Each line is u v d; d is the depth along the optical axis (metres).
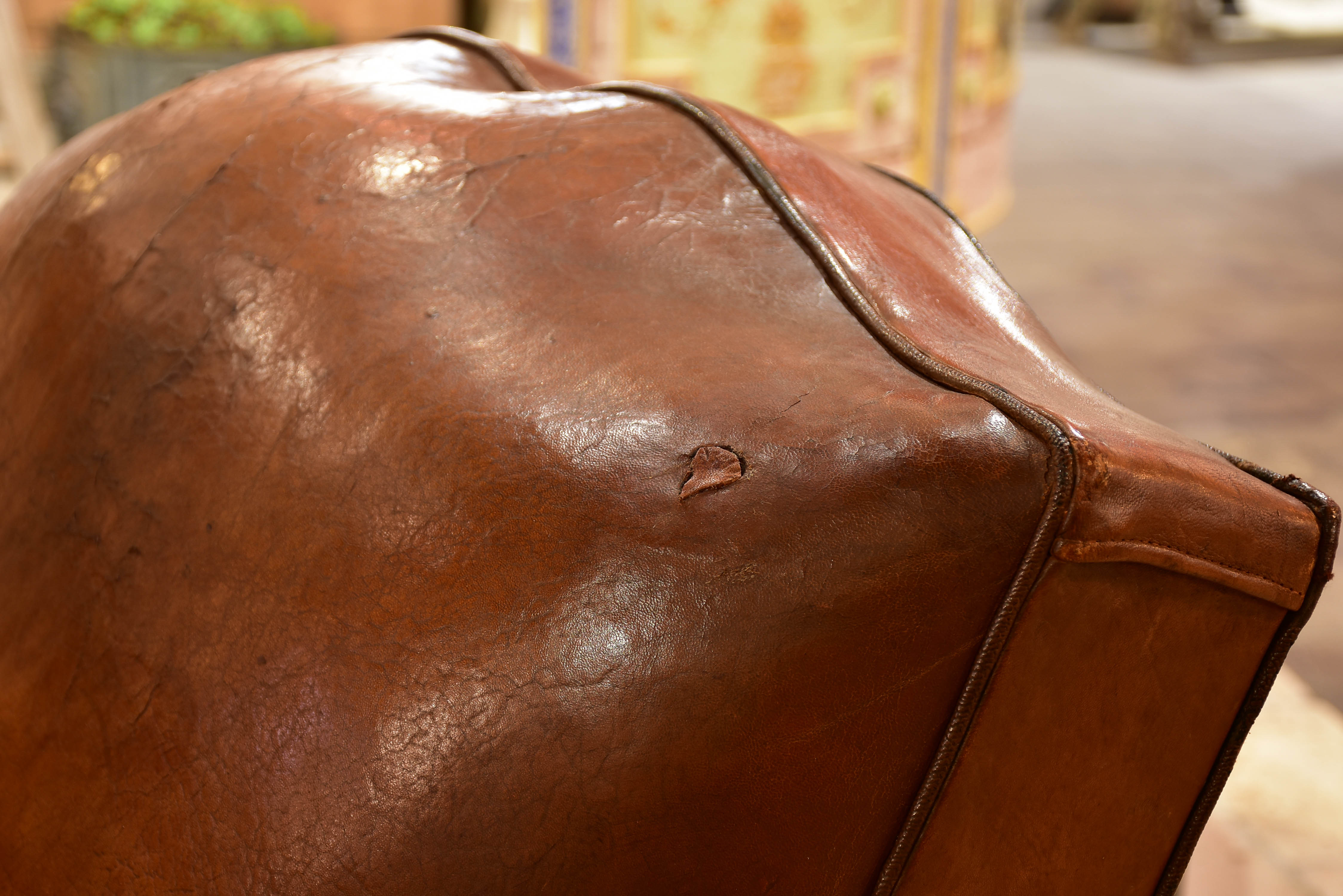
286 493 0.92
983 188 6.32
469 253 0.95
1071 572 0.84
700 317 0.92
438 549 0.89
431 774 0.87
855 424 0.87
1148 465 0.86
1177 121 9.05
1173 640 0.89
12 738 0.97
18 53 4.07
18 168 4.20
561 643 0.86
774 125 1.04
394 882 0.87
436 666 0.87
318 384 0.93
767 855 0.86
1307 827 1.71
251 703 0.90
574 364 0.91
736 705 0.85
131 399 0.98
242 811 0.90
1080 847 0.91
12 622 0.99
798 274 0.94
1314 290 5.35
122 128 1.10
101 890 0.93
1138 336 4.73
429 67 1.10
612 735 0.85
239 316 0.97
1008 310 1.02
